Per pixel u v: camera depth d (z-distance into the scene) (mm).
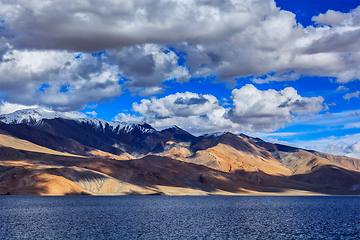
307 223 92938
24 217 98875
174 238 69375
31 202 154750
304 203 188250
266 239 69500
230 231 78250
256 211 129000
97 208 130375
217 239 69062
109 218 98688
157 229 79625
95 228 79938
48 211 115688
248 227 84625
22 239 67312
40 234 72125
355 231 79562
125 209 128500
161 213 115562
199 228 82000
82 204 147625
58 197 197875
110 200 181250
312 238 70875
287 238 70625
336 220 100188
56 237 69125
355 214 118875
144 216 105250
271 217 107125
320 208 148250
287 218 104750
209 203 175250
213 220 97750
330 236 73125
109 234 72500
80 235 71188
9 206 133375
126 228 80438
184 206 150625
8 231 75375
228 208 142875
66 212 112875
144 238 68938
